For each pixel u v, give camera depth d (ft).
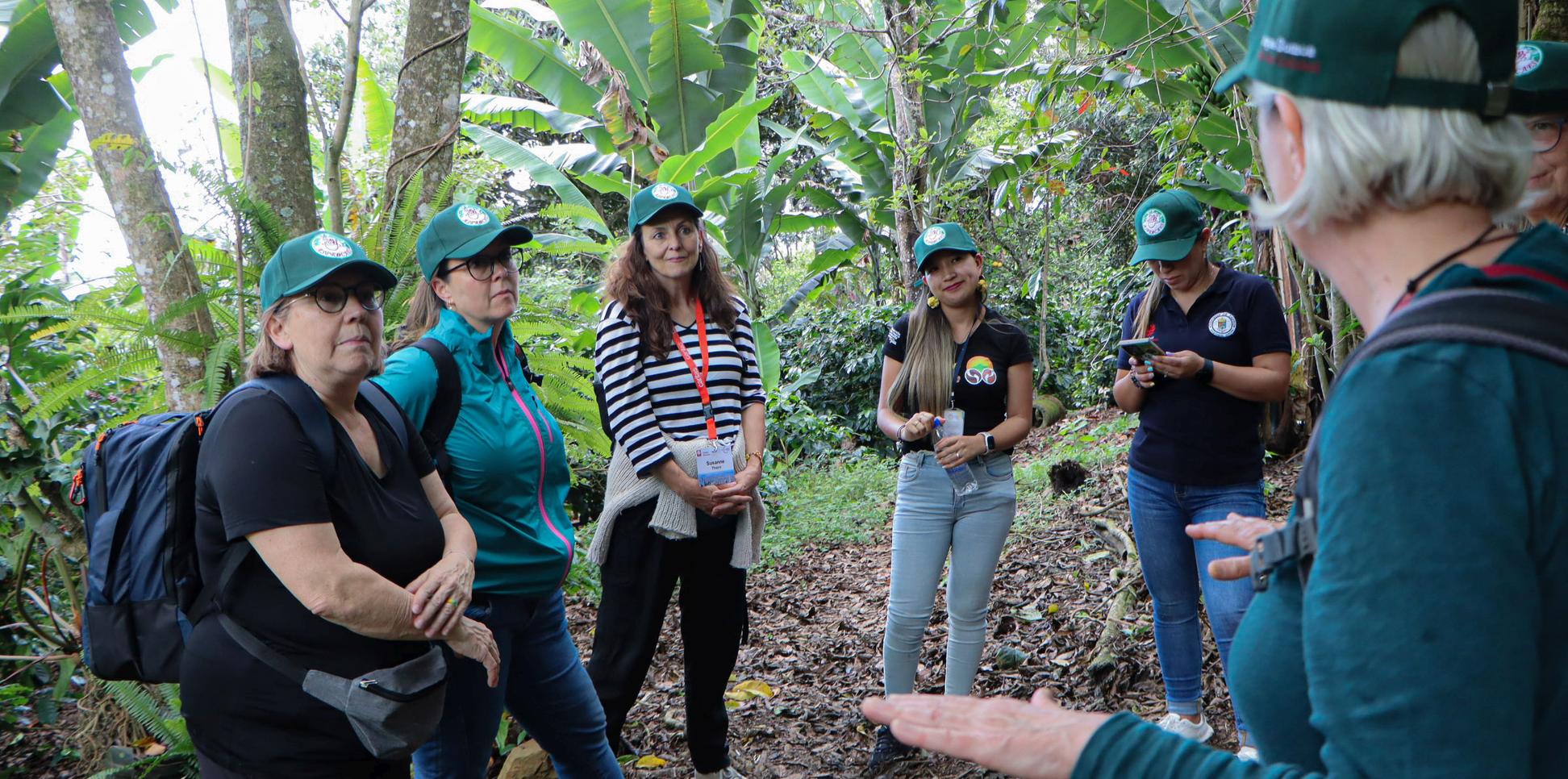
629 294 10.53
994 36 21.81
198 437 6.49
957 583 11.45
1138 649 13.28
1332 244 3.07
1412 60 2.76
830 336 40.11
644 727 13.61
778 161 29.58
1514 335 2.62
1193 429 10.17
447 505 7.80
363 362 6.68
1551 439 2.56
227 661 6.27
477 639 7.38
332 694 6.31
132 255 11.19
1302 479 3.18
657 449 10.17
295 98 11.98
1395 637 2.50
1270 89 3.03
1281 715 3.24
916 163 31.81
